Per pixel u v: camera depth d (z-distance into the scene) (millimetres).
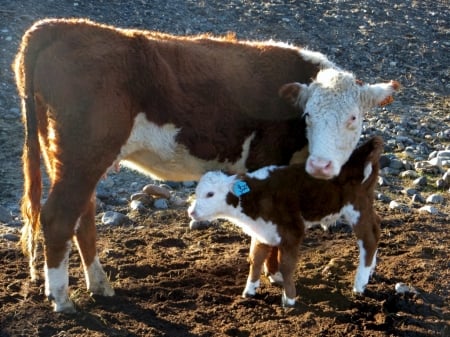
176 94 4238
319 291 4625
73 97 4070
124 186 6012
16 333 4105
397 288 4637
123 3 9477
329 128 4230
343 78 4301
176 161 4395
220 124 4367
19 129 6562
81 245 4430
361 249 4582
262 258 4480
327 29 10086
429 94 8789
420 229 5453
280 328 4254
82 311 4301
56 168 4148
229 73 4387
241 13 9992
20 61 4184
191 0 10133
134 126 4207
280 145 4504
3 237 5074
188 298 4523
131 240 5148
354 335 4215
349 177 4406
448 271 4895
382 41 10039
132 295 4516
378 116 7906
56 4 8844
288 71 4523
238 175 4367
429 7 11602
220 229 5410
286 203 4348
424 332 4289
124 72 4121
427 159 6820
